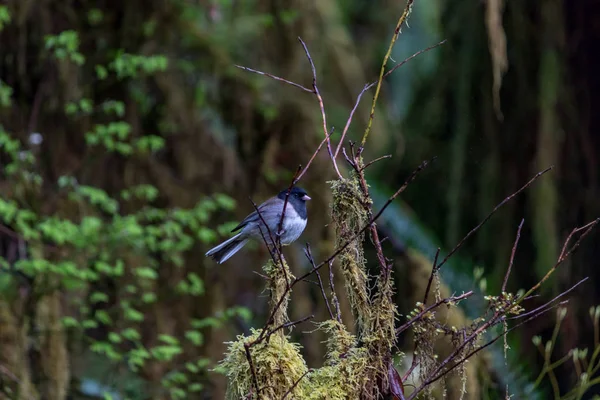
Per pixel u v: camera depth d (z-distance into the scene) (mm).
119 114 9562
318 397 4176
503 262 10438
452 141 10680
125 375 9781
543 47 10234
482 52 10461
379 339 4258
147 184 10289
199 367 9805
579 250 10469
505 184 10508
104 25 10320
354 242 4402
